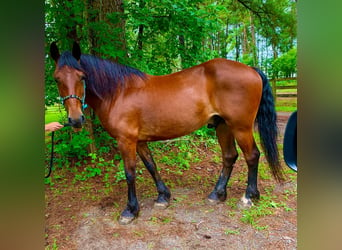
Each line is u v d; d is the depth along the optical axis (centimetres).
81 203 261
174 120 223
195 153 413
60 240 202
